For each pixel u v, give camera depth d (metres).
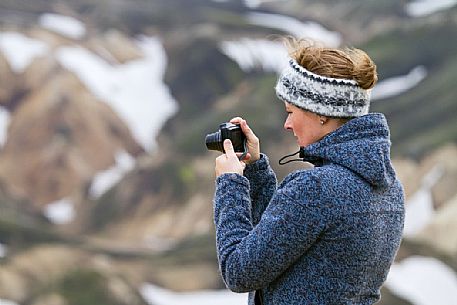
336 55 4.34
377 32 91.69
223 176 4.49
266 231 4.20
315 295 4.25
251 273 4.23
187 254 55.88
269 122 74.56
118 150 81.38
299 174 4.27
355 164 4.22
